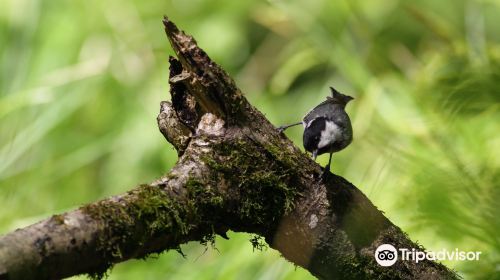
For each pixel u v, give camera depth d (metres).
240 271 8.38
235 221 5.10
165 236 4.62
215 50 12.79
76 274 4.21
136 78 12.05
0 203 10.64
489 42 8.28
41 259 3.94
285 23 12.17
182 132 5.32
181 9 13.07
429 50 10.70
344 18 11.31
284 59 13.01
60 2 12.45
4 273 3.77
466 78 3.45
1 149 10.58
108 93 11.98
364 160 8.92
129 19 12.54
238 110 5.16
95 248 4.20
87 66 11.55
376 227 5.23
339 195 5.19
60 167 11.45
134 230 4.39
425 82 5.90
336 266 5.19
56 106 11.02
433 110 4.02
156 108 11.80
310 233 5.17
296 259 5.34
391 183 6.46
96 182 11.83
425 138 6.51
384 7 12.52
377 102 8.96
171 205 4.66
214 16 13.09
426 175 3.29
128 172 11.52
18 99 10.73
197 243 9.52
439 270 5.22
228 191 4.97
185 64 5.15
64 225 4.11
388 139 5.54
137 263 9.52
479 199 3.20
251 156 5.09
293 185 5.17
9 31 12.02
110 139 11.74
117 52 12.19
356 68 10.09
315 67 12.83
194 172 4.91
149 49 12.34
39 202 11.12
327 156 9.71
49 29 12.15
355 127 9.20
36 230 4.02
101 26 12.42
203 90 5.09
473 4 10.98
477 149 5.03
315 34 10.80
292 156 5.22
